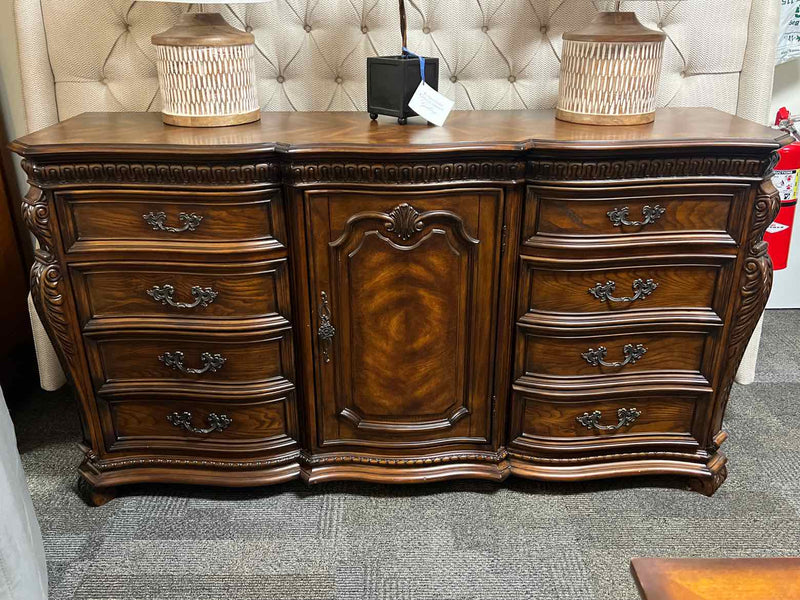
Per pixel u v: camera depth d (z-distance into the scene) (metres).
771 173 1.37
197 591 1.34
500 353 1.49
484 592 1.33
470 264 1.41
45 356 1.94
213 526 1.51
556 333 1.46
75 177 1.32
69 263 1.39
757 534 1.48
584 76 1.47
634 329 1.47
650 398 1.54
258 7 1.63
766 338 2.35
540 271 1.42
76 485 1.65
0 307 1.89
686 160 1.33
